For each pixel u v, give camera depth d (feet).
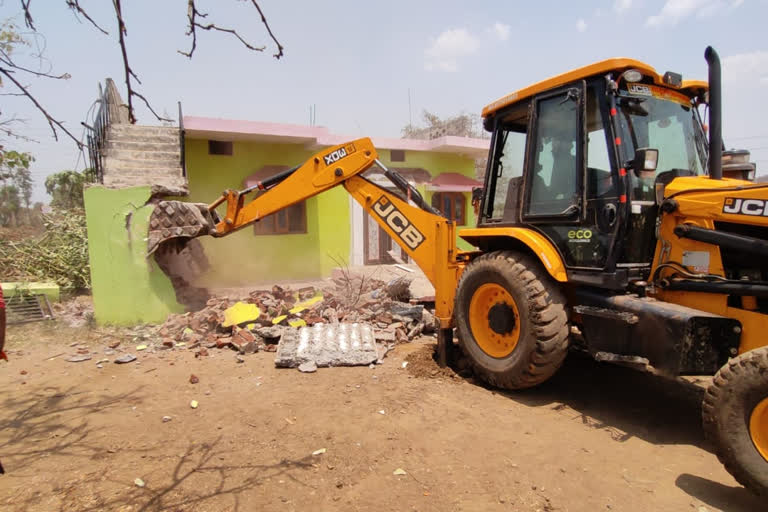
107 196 22.02
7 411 13.38
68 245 31.89
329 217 39.96
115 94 30.81
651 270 12.28
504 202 16.33
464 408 13.44
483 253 16.76
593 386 15.25
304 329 19.11
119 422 12.62
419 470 10.14
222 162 35.70
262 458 10.64
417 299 25.29
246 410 13.34
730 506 8.97
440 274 16.88
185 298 24.59
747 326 10.52
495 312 14.79
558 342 13.17
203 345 19.71
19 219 64.54
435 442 11.40
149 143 27.68
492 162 16.65
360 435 11.75
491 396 14.38
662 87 13.43
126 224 22.22
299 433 11.87
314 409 13.35
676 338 10.62
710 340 10.66
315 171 19.04
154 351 19.11
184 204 21.50
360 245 41.37
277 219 37.96
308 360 17.01
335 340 18.12
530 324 13.37
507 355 14.38
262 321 20.58
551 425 12.39
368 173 41.96
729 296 10.96
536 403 13.87
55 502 8.94
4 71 6.76
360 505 8.92
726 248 10.84
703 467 10.37
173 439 11.60
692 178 12.23
